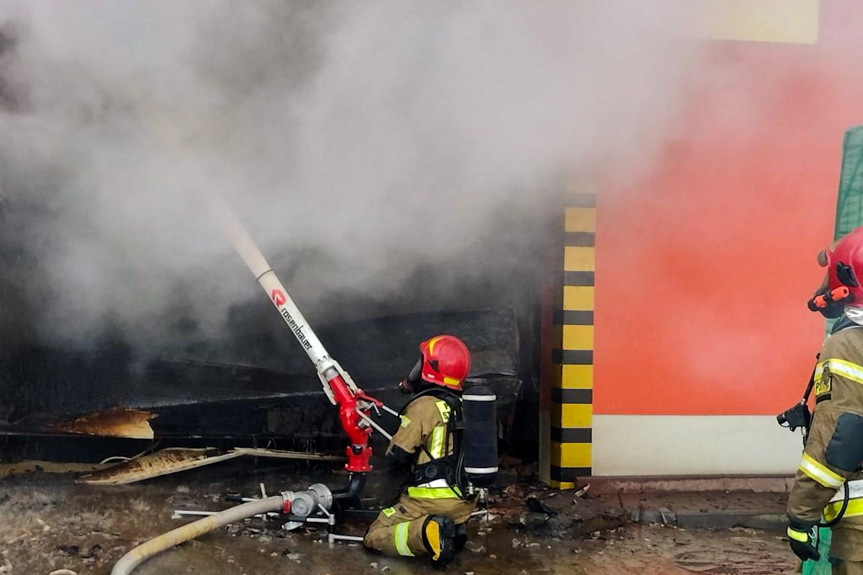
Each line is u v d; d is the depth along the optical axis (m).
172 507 3.99
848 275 2.31
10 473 4.32
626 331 4.65
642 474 4.65
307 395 4.65
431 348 3.62
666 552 3.77
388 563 3.45
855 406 2.19
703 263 4.68
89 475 4.31
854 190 2.78
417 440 3.46
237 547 3.50
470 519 4.14
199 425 4.57
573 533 3.99
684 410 4.70
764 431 4.75
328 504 3.78
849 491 2.28
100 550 3.29
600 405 4.64
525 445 5.21
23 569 3.03
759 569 3.55
